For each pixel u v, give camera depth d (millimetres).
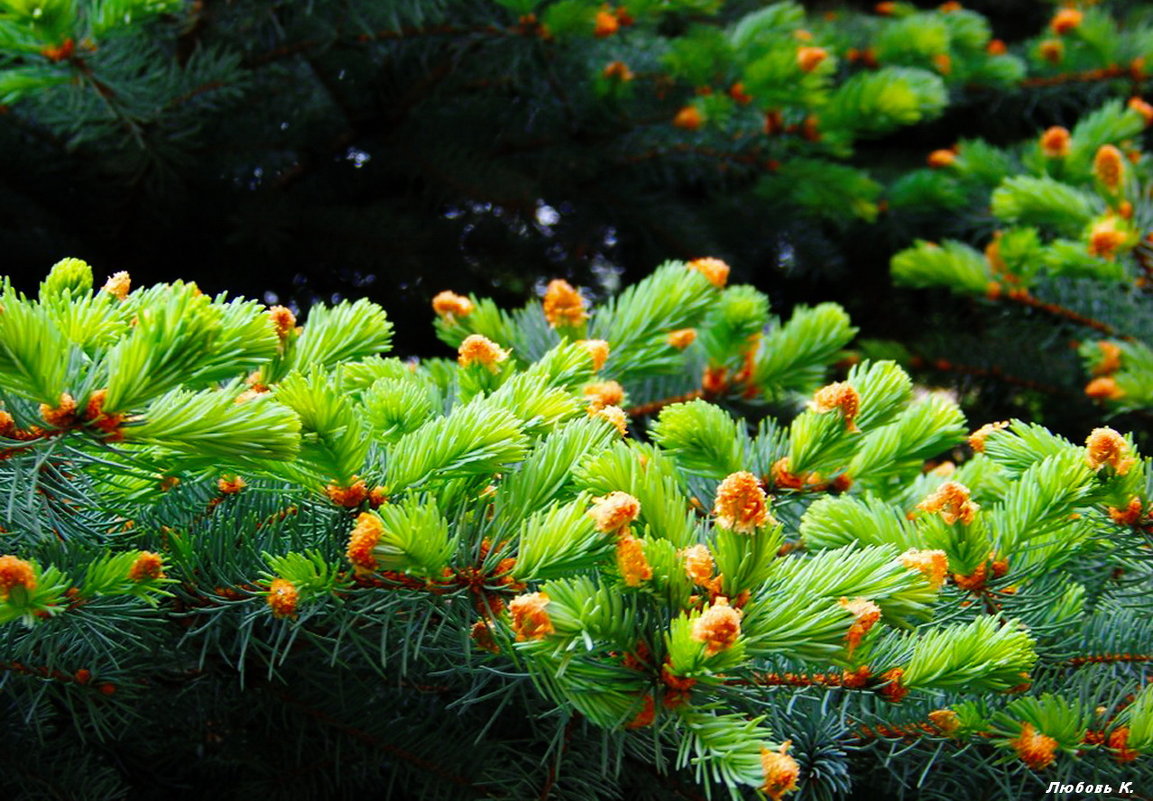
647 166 3010
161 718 1396
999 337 2992
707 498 1356
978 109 3895
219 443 1188
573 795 1322
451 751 1368
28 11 1608
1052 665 1330
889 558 1233
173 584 1274
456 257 2975
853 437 1325
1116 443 1282
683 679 1201
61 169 2520
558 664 1206
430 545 1219
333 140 2850
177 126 2281
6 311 1162
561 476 1254
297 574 1230
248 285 2904
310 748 1411
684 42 2613
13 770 1343
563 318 1482
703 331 1554
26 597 1179
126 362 1175
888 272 3686
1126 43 3186
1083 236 1901
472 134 2881
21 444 1185
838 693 1304
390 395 1284
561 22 2227
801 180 2891
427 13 2297
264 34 2391
